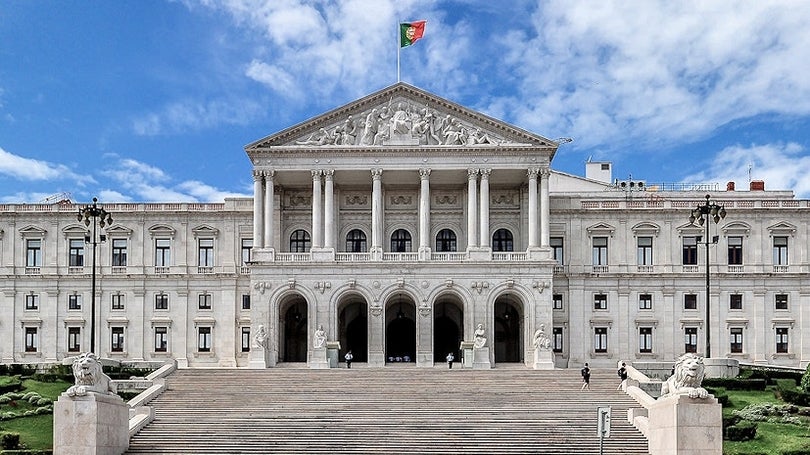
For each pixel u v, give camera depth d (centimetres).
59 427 5347
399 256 10056
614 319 10712
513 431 6112
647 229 10806
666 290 10706
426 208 10112
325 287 9912
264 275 9956
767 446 5997
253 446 5841
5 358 10869
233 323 10869
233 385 7788
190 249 11012
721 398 7294
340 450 5794
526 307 9869
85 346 10869
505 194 10925
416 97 10312
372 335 9856
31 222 11056
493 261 9906
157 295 10969
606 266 10794
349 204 10956
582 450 5722
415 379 8094
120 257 11056
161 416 6562
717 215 8031
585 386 7619
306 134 10288
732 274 10656
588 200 10962
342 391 7500
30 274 10950
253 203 10962
